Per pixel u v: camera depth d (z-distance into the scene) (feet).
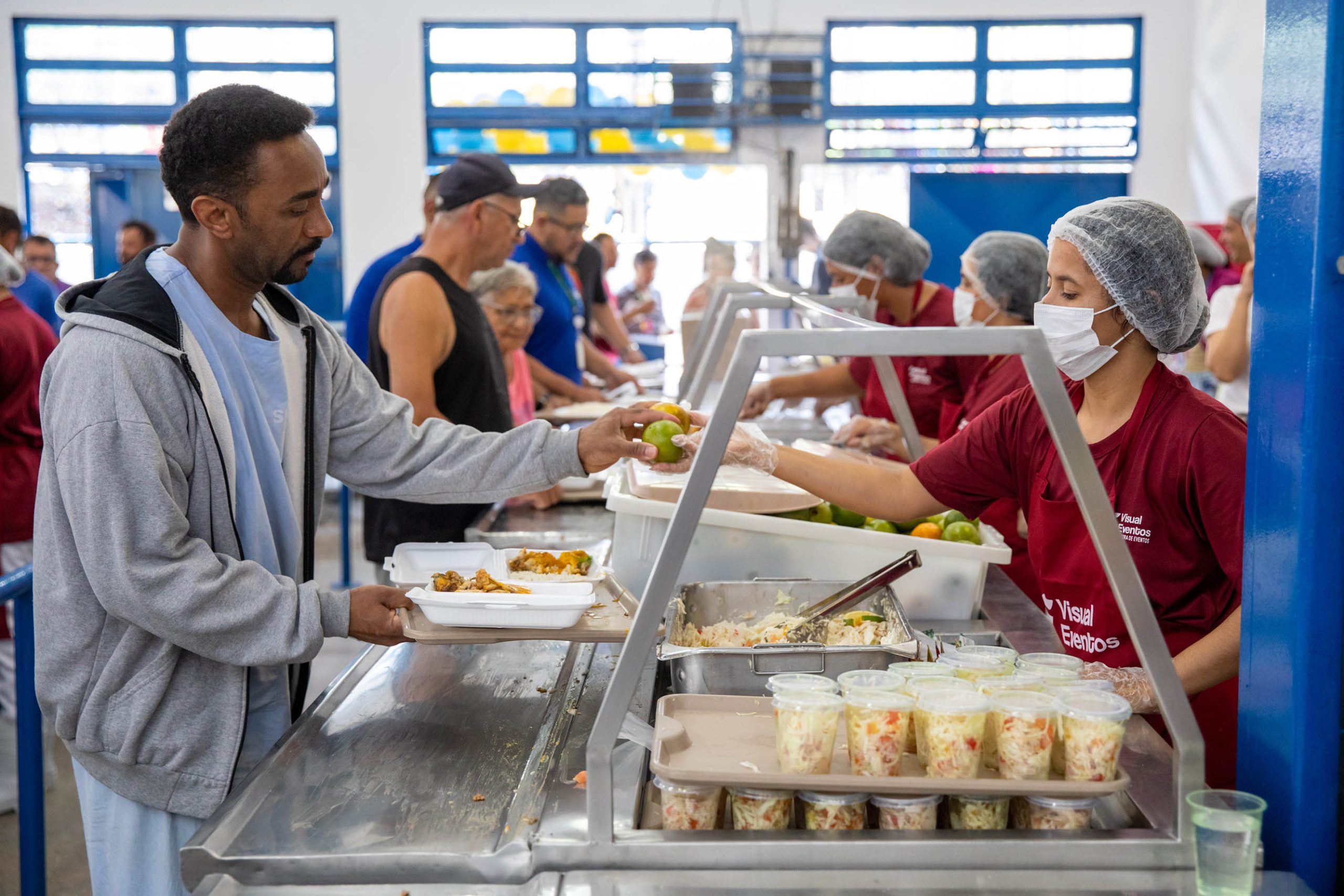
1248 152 28.68
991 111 31.40
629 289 29.63
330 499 24.72
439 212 8.96
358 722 4.79
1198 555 4.99
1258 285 3.91
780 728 3.65
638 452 5.71
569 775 4.15
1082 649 5.32
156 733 4.61
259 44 30.30
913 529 6.48
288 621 4.50
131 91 30.22
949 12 30.91
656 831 3.61
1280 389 3.77
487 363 9.14
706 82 30.96
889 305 10.71
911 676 3.92
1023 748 3.59
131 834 4.71
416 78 30.35
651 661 5.34
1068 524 5.31
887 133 31.55
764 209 31.86
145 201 30.83
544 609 4.69
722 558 6.06
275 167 4.57
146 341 4.41
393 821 3.86
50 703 4.58
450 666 5.55
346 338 11.48
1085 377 5.24
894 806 3.61
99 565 4.25
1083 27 31.07
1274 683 3.83
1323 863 3.73
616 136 31.32
